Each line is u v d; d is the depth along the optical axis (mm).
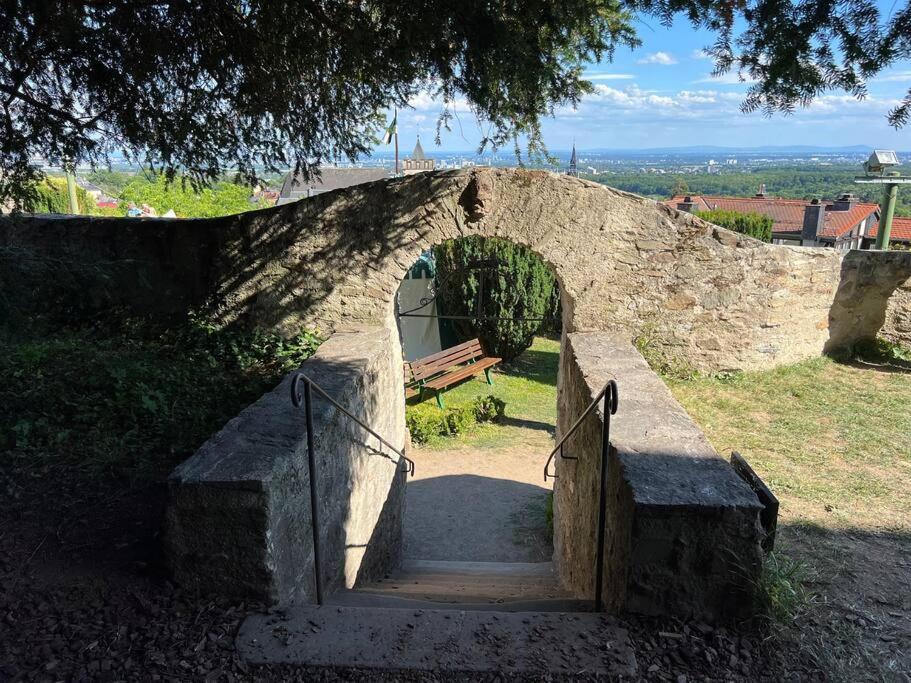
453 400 9461
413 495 6898
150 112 5039
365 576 4418
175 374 4855
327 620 2512
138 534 3107
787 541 3371
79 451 3793
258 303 5801
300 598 2980
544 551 5852
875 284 6445
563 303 5820
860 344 6648
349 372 4199
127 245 5906
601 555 2668
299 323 5777
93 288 6016
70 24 4059
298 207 5520
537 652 2322
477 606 3170
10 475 3545
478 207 5328
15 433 3869
